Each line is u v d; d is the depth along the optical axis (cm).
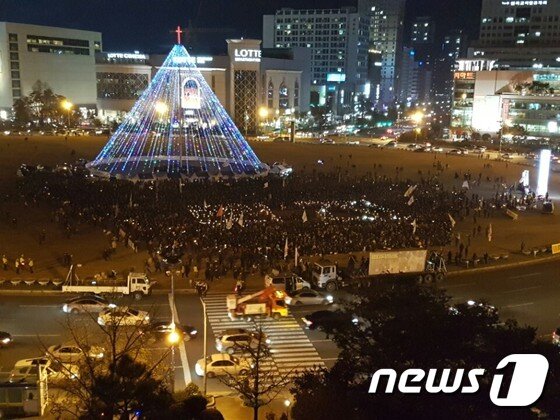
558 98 18025
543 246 6812
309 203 7969
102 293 4800
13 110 19225
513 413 1936
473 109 19938
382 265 5297
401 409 2019
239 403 3253
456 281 5506
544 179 9644
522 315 4638
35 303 4644
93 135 16762
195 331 4119
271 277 5012
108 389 2081
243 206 7419
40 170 9900
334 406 2089
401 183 9794
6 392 3048
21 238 6378
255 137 18825
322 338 4188
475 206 8662
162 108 17488
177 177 9750
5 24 18838
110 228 6606
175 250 5481
